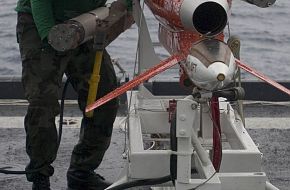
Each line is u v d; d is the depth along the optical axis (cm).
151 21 1371
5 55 1530
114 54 1498
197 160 504
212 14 441
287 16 1833
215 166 486
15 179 696
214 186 466
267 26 1731
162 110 579
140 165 504
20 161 744
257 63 1463
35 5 545
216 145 483
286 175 711
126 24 541
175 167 475
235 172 502
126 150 566
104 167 729
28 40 572
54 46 479
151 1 512
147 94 604
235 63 446
